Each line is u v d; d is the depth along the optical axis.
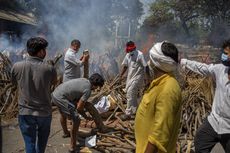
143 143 2.85
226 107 3.81
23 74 4.27
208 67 4.10
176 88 2.73
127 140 6.01
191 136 6.29
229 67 3.83
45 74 4.32
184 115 6.95
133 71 7.38
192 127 6.69
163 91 2.71
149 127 2.80
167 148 2.77
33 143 4.45
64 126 6.27
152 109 2.77
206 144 4.02
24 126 4.39
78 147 5.85
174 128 2.79
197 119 6.81
